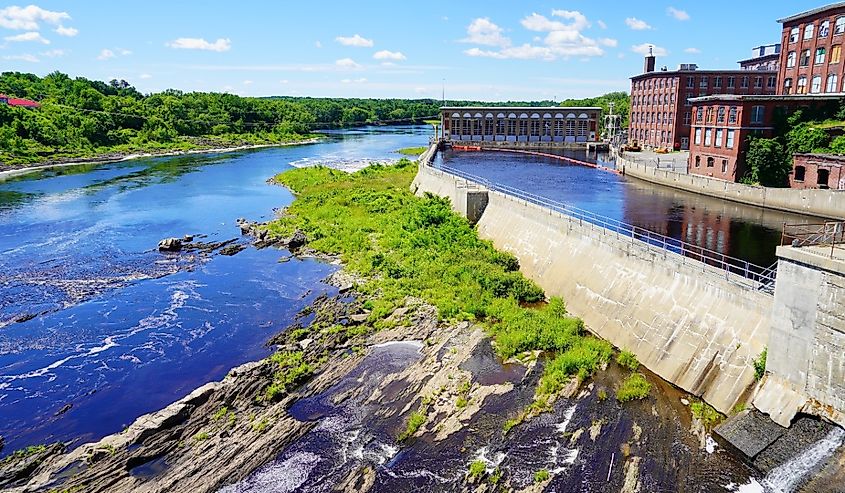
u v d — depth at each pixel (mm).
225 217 70188
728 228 49188
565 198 65625
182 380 30984
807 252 22516
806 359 22828
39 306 41312
